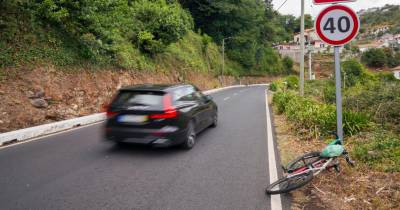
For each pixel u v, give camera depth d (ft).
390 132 24.70
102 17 49.42
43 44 43.62
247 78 212.43
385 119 28.58
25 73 38.63
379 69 263.29
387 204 13.62
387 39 383.24
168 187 16.35
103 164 20.40
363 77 122.93
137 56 73.00
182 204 14.28
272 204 14.21
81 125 36.45
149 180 17.42
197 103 27.53
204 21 180.24
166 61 94.63
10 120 32.32
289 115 35.55
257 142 26.58
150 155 22.61
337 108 17.40
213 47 170.50
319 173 17.53
